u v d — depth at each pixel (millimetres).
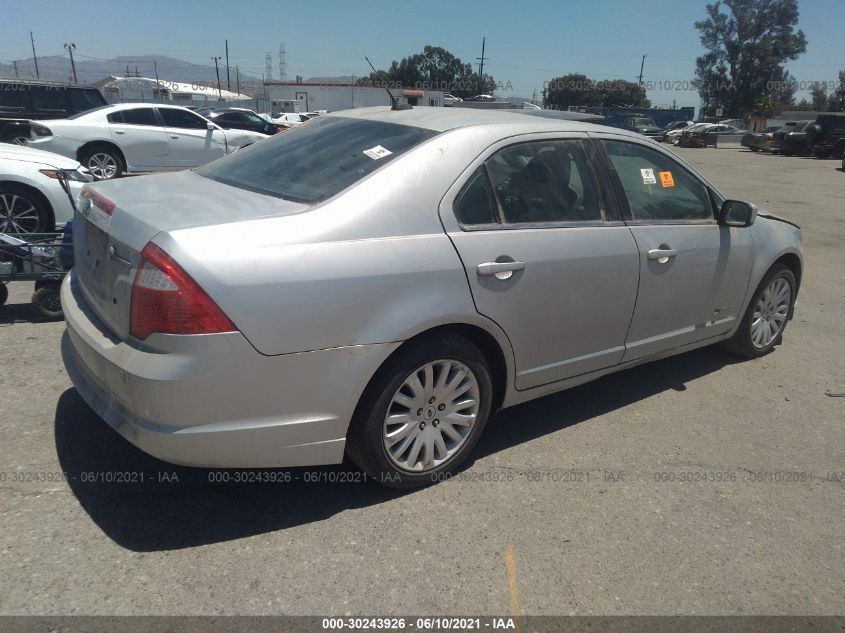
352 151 3189
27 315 5156
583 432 3844
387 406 2883
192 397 2459
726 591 2643
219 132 13383
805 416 4215
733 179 19922
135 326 2521
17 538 2652
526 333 3291
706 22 61188
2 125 11477
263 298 2492
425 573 2617
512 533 2889
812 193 16688
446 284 2908
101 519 2801
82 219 3215
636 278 3723
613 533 2939
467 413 3234
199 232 2502
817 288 7547
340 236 2695
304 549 2705
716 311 4434
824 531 3057
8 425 3459
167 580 2486
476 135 3213
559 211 3439
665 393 4457
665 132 44156
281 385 2588
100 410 2738
